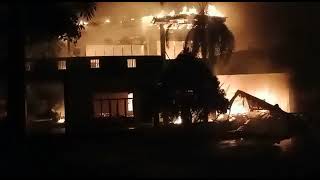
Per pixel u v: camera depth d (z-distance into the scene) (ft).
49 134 102.47
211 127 101.45
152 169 62.08
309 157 69.51
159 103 100.22
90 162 69.67
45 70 109.40
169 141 93.04
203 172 58.65
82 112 108.78
